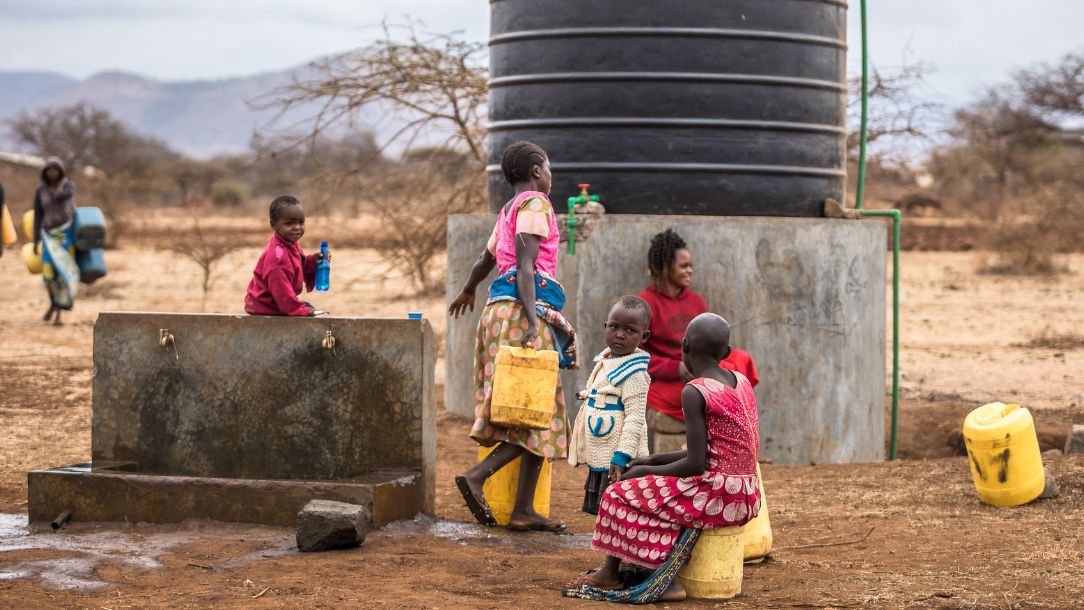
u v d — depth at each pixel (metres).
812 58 9.52
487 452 6.88
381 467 6.74
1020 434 7.32
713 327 5.19
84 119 82.19
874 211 9.93
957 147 42.34
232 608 4.91
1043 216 32.28
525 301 6.39
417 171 15.67
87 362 14.12
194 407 6.86
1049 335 17.91
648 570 5.44
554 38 9.41
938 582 5.50
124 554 5.81
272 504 6.39
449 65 14.26
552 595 5.24
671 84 9.20
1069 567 5.75
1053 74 45.75
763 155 9.37
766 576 5.72
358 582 5.36
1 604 4.91
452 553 6.02
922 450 10.66
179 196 85.38
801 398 9.30
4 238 18.36
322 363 6.74
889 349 16.56
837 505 7.55
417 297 21.02
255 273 6.91
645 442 5.84
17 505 7.15
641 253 9.16
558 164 9.46
